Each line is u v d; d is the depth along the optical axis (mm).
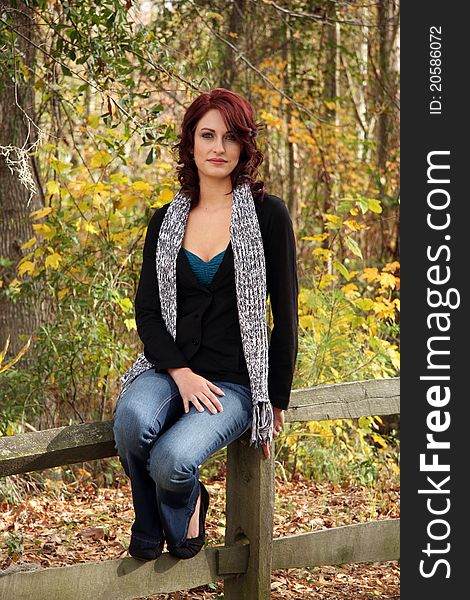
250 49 10211
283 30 10172
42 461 3312
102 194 6516
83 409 6691
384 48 10703
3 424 5965
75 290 6441
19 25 5910
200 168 3539
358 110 12992
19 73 5781
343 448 6715
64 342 6297
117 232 6652
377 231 10078
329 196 10773
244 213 3502
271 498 3705
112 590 3400
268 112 10938
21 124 6957
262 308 3461
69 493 6148
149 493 3424
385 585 4652
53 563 4609
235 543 3771
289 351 3535
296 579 4645
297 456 6562
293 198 11492
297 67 11102
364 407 4117
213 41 9766
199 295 3521
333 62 11117
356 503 6004
